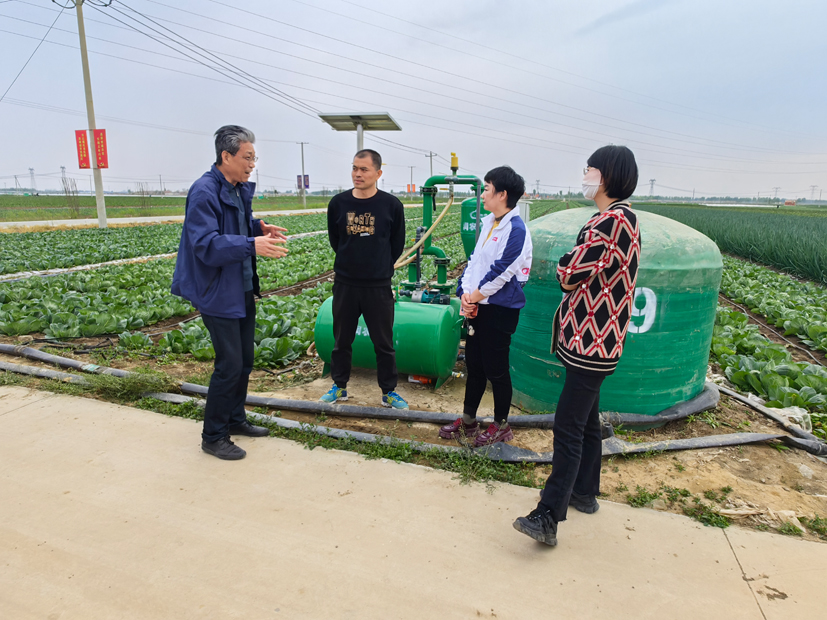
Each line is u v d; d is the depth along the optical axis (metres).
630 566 2.37
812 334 6.66
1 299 7.59
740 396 4.28
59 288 8.63
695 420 3.85
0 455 3.16
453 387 4.67
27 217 36.31
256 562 2.32
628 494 2.98
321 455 3.30
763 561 2.42
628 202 2.37
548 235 3.85
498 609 2.09
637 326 3.57
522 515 2.74
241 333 3.43
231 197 3.27
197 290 3.11
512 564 2.36
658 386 3.72
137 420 3.72
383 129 6.07
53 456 3.17
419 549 2.44
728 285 11.00
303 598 2.12
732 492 3.00
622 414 3.70
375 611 2.06
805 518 2.75
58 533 2.47
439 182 4.75
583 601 2.14
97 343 5.81
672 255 3.54
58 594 2.10
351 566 2.31
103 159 23.22
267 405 4.03
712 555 2.46
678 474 3.19
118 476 2.98
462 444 3.45
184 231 3.13
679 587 2.24
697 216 38.44
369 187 3.62
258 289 3.52
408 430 3.73
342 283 3.76
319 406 3.94
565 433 2.41
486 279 3.11
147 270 10.80
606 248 2.25
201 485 2.92
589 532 2.61
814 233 18.83
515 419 3.74
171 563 2.29
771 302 8.73
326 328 4.59
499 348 3.26
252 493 2.86
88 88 22.33
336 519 2.65
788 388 4.34
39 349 5.22
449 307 4.55
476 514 2.73
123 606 2.05
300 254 15.42
